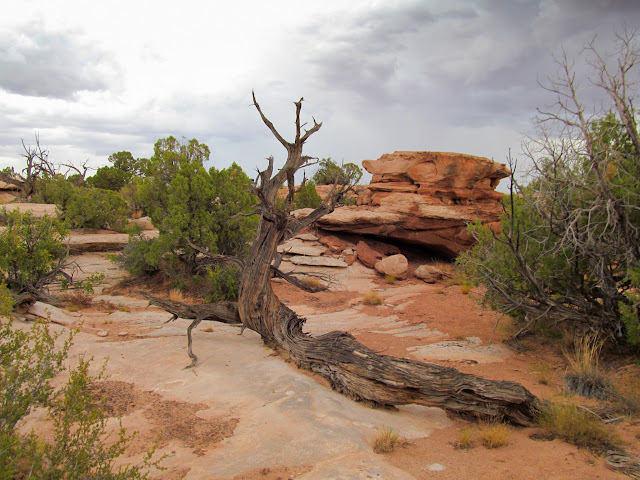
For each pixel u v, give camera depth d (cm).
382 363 714
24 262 1306
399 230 2303
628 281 871
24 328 1011
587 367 763
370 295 1709
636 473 470
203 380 817
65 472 379
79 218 2505
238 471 501
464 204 2323
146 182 1952
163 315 1380
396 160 2395
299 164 917
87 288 1466
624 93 738
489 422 646
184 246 1808
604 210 809
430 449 561
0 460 376
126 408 690
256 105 882
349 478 472
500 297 1034
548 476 475
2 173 4600
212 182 1886
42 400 468
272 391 761
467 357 938
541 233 969
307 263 2206
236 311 1105
